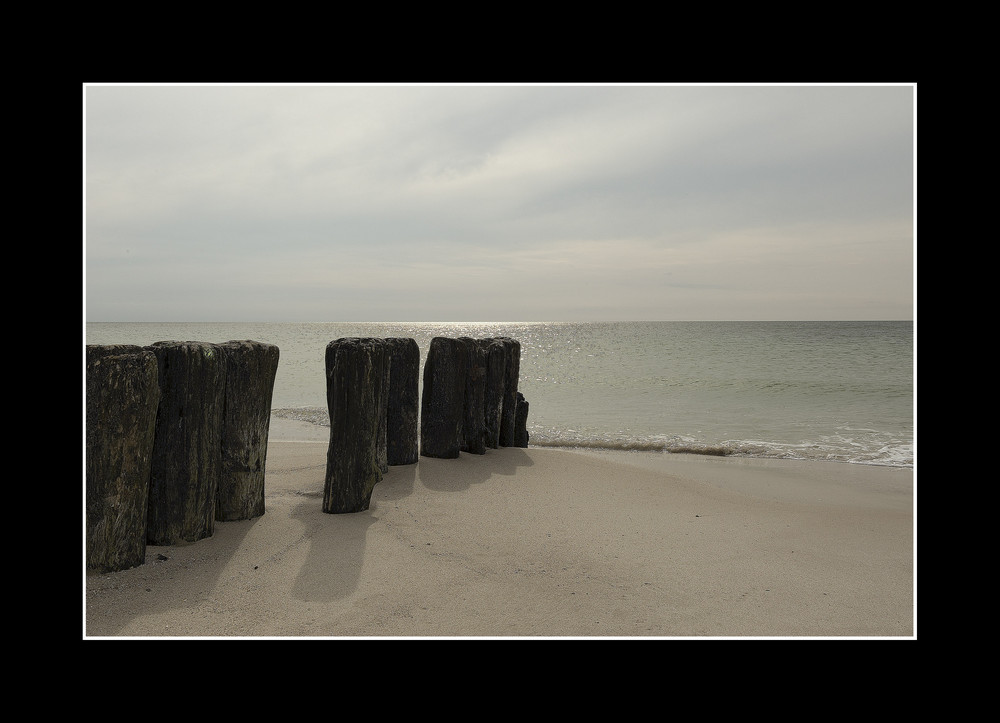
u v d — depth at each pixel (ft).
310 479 19.21
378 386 16.69
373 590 12.50
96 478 11.93
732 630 11.64
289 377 64.75
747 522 18.40
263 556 13.50
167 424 13.39
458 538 15.44
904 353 108.47
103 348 12.01
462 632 11.15
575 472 22.56
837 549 16.16
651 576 13.99
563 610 12.18
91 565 12.00
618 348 133.08
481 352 23.45
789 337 175.01
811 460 30.12
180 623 10.86
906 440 35.14
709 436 36.22
